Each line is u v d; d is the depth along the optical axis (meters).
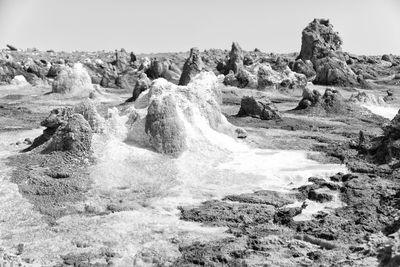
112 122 32.91
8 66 79.19
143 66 91.75
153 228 21.81
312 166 31.56
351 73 78.25
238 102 60.03
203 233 21.30
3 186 26.25
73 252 19.31
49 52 129.00
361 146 34.72
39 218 22.81
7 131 41.66
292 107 58.62
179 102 35.50
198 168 29.89
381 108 56.97
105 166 28.86
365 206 23.66
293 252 19.12
